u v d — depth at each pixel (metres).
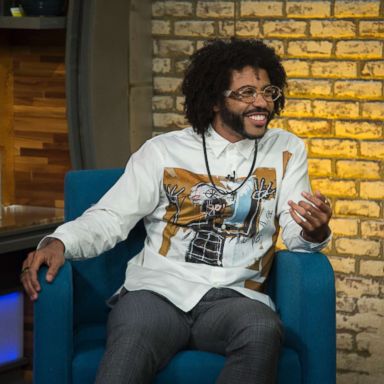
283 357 4.47
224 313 4.49
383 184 6.68
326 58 6.71
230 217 4.80
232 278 4.74
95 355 4.48
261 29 6.82
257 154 4.89
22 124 6.64
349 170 6.74
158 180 4.89
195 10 6.94
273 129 5.05
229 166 4.85
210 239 4.79
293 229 4.77
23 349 6.47
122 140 6.66
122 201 4.86
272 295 4.96
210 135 4.92
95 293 5.05
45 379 4.46
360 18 6.63
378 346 6.80
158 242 4.89
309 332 4.52
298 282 4.55
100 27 6.27
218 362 4.42
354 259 6.78
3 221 6.05
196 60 4.98
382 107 6.64
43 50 6.50
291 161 4.93
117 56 6.54
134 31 6.75
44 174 6.64
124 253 5.12
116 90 6.55
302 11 6.72
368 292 6.78
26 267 4.54
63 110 6.53
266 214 4.84
